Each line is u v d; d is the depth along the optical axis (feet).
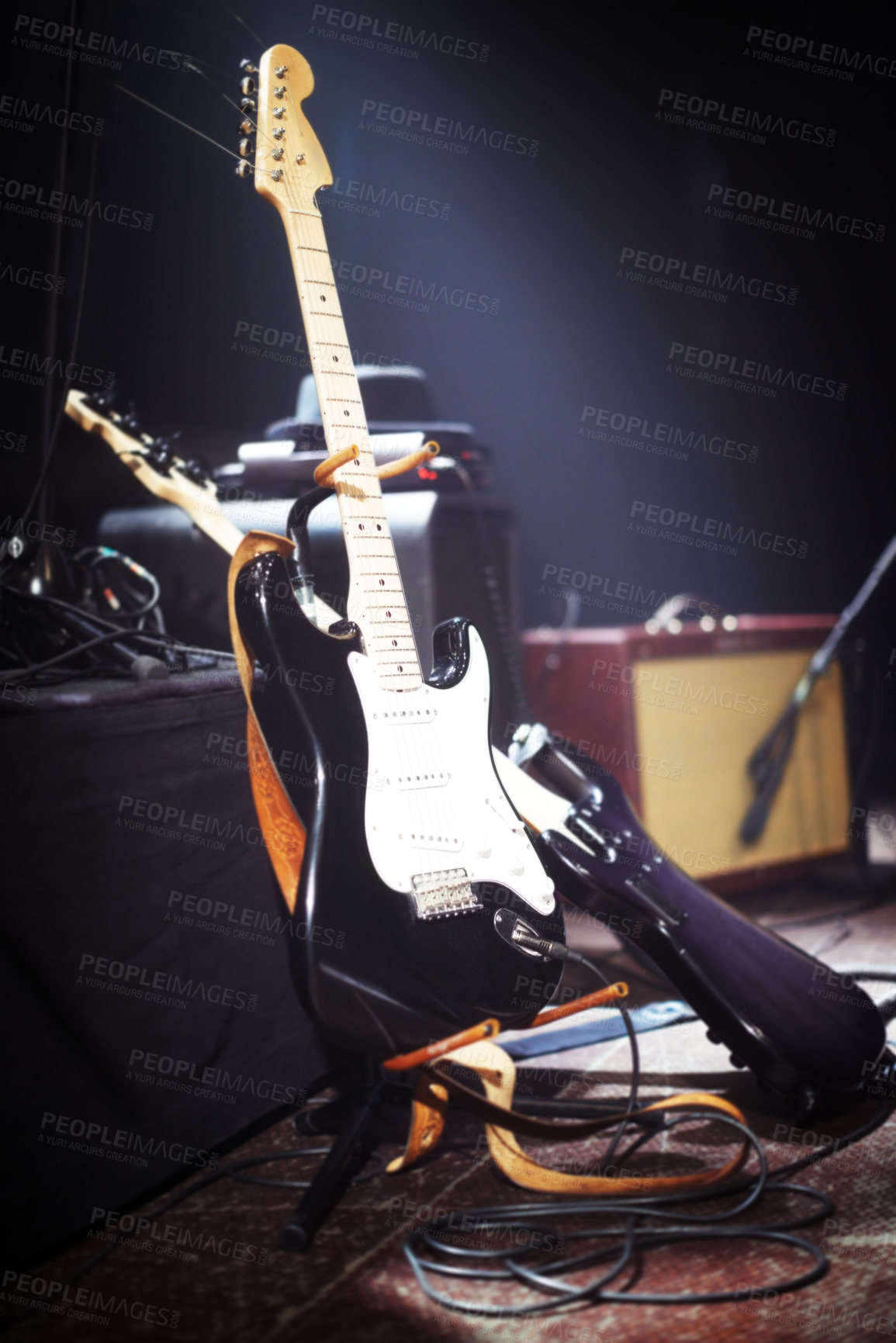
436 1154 4.81
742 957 5.12
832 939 7.97
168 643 5.32
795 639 9.62
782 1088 4.78
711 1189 4.30
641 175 14.99
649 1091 5.43
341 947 3.95
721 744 9.17
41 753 3.97
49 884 3.99
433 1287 3.75
